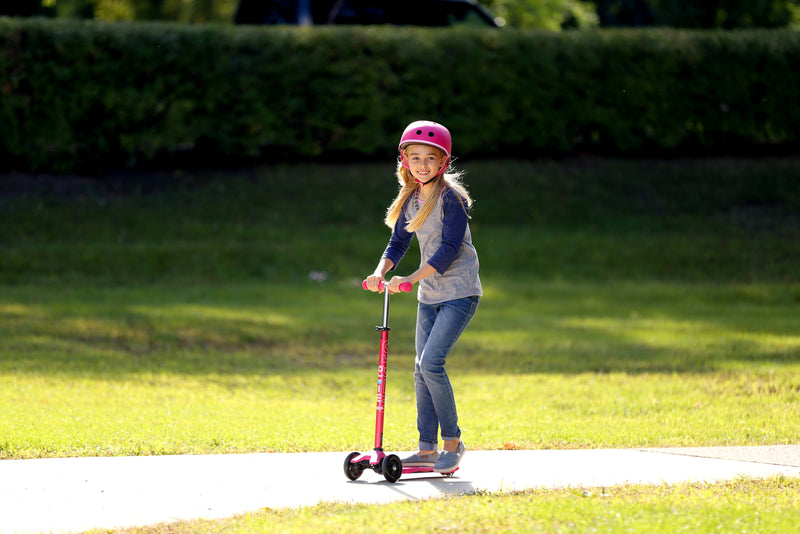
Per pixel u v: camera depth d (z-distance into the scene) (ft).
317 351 88.94
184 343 89.25
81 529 33.63
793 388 70.23
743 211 147.43
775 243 136.87
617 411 63.16
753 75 158.61
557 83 153.69
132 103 140.46
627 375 77.15
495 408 64.44
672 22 254.06
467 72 150.51
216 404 62.54
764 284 123.44
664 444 52.19
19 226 130.62
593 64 153.99
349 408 64.03
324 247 133.08
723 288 121.19
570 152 161.38
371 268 129.39
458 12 170.60
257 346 90.17
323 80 147.23
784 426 57.06
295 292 118.93
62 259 123.85
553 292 120.47
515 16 231.71
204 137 145.48
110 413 56.95
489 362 84.12
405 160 43.42
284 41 145.48
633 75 155.63
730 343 91.15
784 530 31.89
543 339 95.04
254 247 131.75
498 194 149.38
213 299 112.78
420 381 43.52
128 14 290.35
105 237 131.34
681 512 34.04
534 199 148.97
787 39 159.33
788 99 159.84
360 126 149.18
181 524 34.19
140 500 37.78
